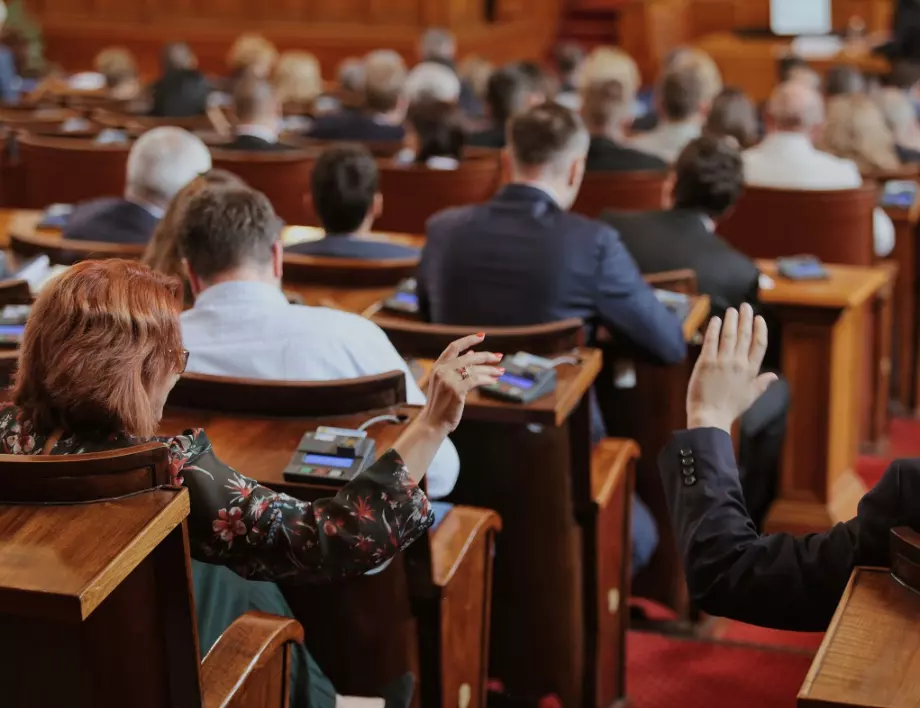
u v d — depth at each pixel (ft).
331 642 7.29
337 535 5.66
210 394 7.10
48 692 4.80
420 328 8.43
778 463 13.34
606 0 49.24
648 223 12.01
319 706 6.53
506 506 8.61
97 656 4.73
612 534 9.51
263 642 5.89
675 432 5.58
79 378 5.24
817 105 16.40
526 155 10.30
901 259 17.25
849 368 13.42
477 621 8.07
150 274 5.51
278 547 5.61
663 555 11.47
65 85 35.45
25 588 4.13
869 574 4.73
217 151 19.42
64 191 18.80
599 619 9.27
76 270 5.40
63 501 4.62
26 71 37.76
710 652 11.13
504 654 9.20
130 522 4.50
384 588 7.18
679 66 20.27
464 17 43.68
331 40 42.63
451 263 10.18
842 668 4.21
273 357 7.47
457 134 18.75
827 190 14.65
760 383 5.67
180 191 9.25
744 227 15.23
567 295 9.91
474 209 10.32
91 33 44.27
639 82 46.24
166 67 29.60
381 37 42.27
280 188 18.40
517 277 9.96
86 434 5.32
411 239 13.70
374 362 7.59
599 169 17.76
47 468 4.57
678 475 5.47
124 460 4.62
